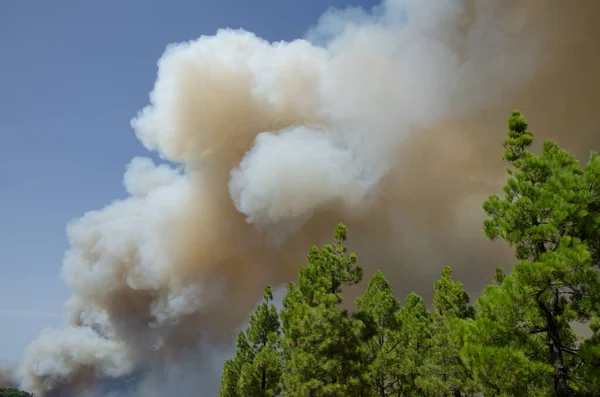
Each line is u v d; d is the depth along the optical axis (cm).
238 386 2448
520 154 1346
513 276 1164
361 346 1778
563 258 1029
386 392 2361
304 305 1769
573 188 1141
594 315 1128
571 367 1210
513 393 1075
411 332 2292
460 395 2228
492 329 1130
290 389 1770
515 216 1210
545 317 1173
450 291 2655
